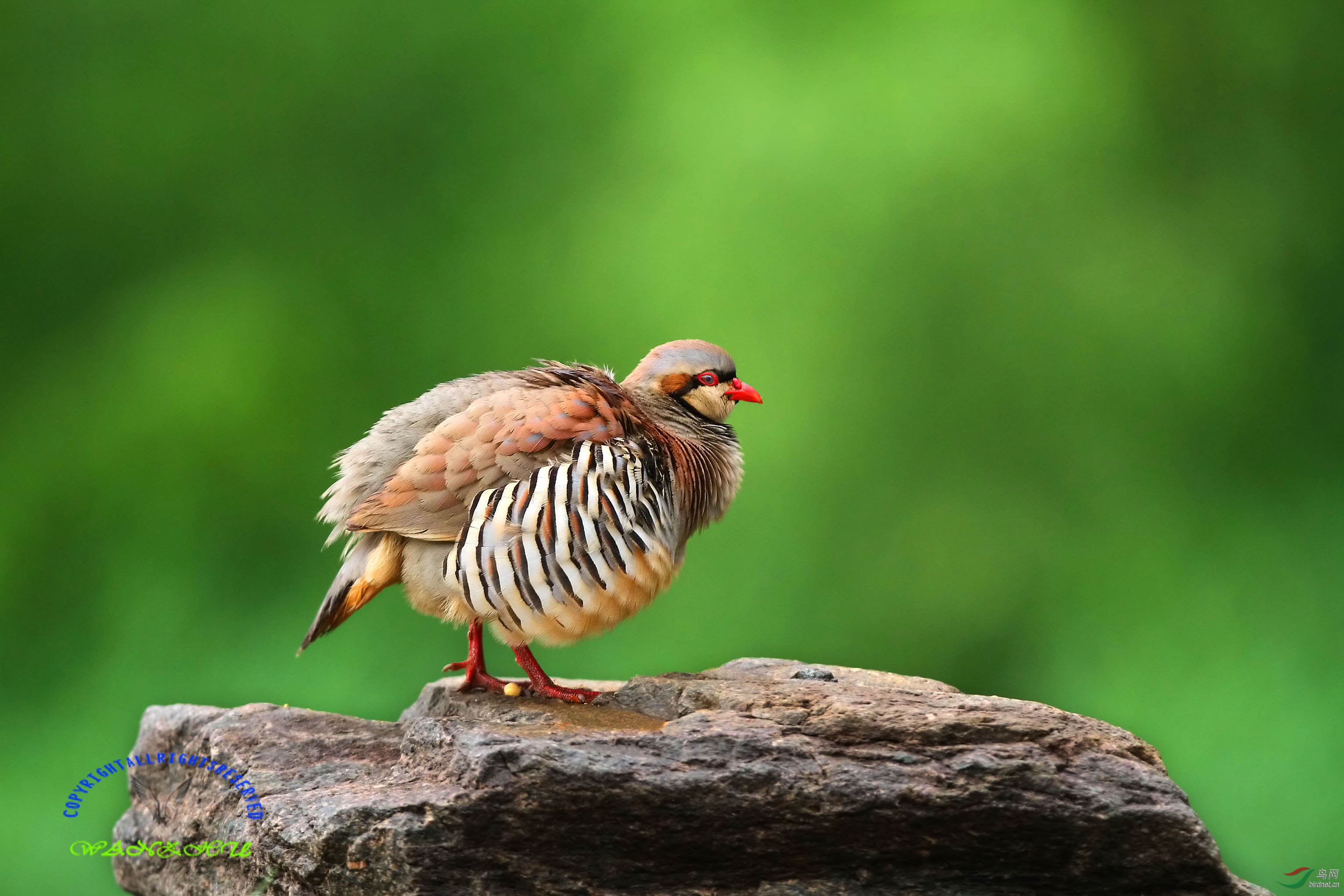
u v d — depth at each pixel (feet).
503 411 34.22
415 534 33.71
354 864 28.96
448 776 29.30
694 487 38.06
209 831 33.65
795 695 31.53
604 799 27.84
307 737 34.81
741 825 28.30
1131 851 28.60
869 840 28.55
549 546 33.17
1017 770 28.40
